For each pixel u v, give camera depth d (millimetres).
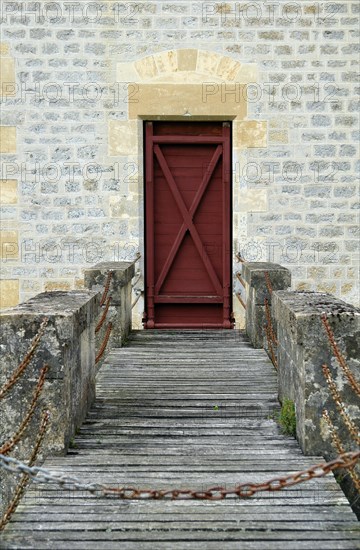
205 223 7770
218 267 7793
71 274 7410
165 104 7359
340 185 7391
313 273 7430
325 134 7371
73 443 3938
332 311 3768
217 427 4227
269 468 3553
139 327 7633
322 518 3064
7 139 7324
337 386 3668
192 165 7711
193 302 7766
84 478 3436
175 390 4953
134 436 4078
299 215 7418
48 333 3688
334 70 7332
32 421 3699
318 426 3703
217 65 7340
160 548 2824
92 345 4609
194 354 6023
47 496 3277
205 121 7598
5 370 3686
